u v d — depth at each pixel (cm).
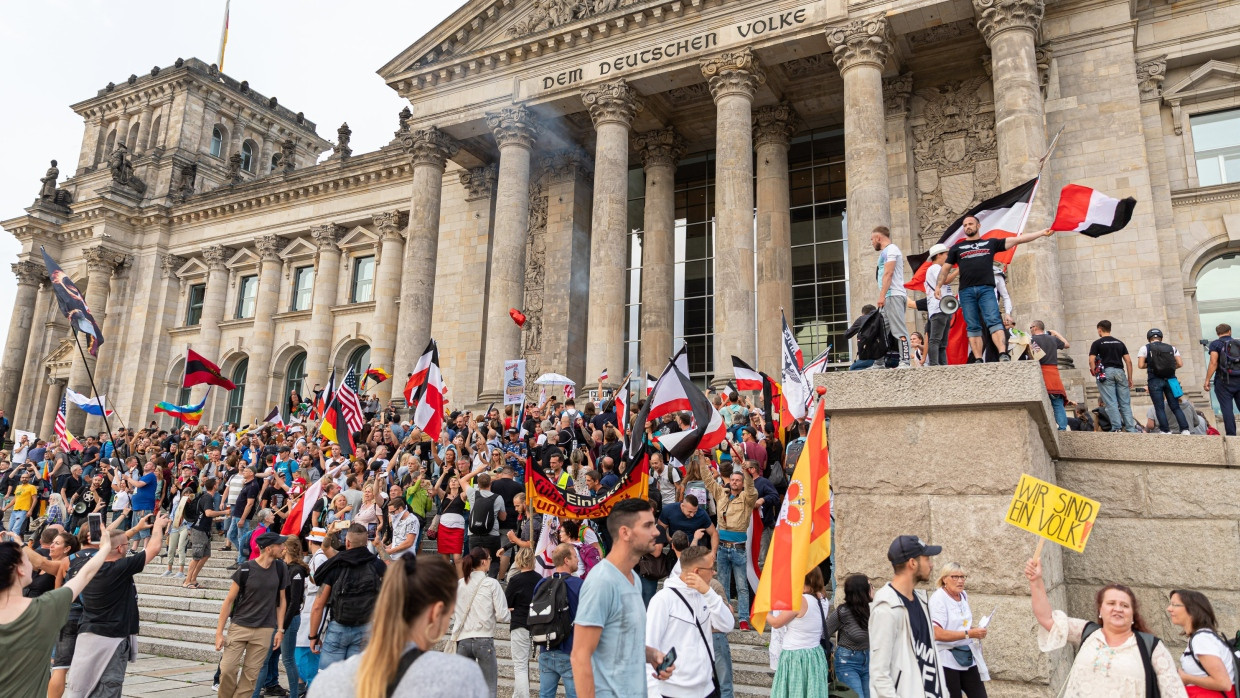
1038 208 2756
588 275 4238
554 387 3862
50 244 6450
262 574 1274
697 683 778
